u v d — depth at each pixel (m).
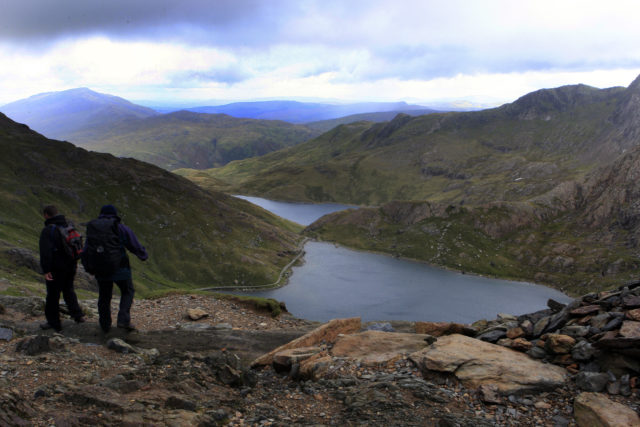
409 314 160.62
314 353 9.19
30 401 5.69
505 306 174.00
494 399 6.57
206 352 10.02
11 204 188.38
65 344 8.77
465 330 10.65
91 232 9.16
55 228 9.45
